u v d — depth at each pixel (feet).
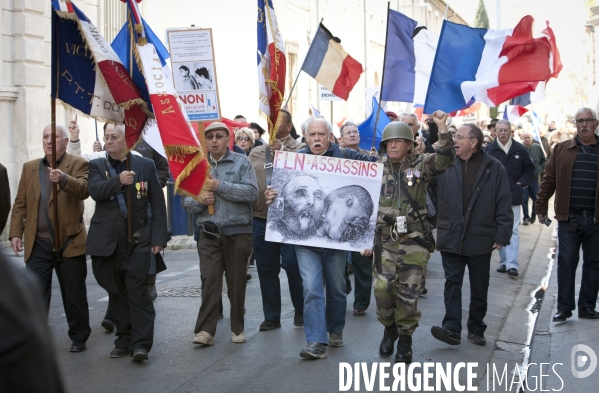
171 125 19.95
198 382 18.52
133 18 19.95
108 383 18.52
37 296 4.81
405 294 19.43
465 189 21.94
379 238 19.86
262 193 23.91
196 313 26.53
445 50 25.39
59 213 20.94
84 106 20.33
